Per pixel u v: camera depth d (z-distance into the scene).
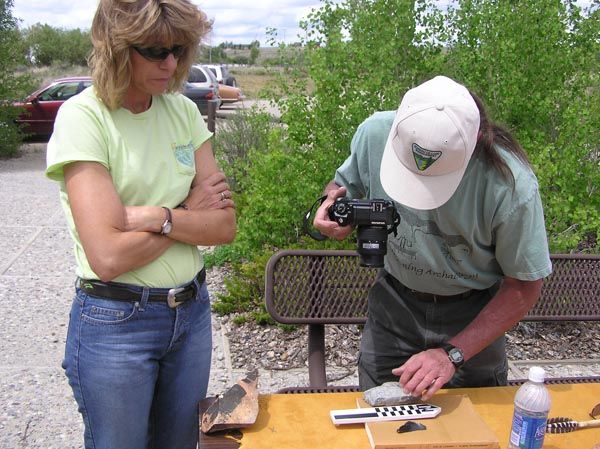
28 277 4.96
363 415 1.71
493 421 1.77
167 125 1.88
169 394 1.96
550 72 4.42
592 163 4.25
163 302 1.80
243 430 1.67
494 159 1.70
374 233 1.81
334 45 4.26
